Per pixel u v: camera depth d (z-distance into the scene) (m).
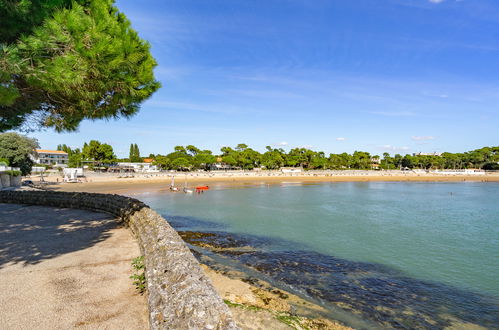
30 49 5.25
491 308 10.30
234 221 25.69
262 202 39.75
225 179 93.75
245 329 7.26
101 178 70.50
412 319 9.37
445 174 127.62
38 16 5.37
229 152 133.88
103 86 6.66
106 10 6.48
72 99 7.51
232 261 14.39
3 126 8.74
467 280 12.89
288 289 11.20
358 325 8.78
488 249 17.80
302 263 14.59
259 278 12.20
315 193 55.00
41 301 5.35
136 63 7.28
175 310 3.55
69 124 9.23
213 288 4.14
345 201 42.44
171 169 118.00
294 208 34.44
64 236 10.29
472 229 23.66
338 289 11.52
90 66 6.07
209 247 16.94
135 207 11.97
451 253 16.92
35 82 5.75
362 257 15.95
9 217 13.98
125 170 103.50
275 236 20.31
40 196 18.61
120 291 5.88
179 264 4.99
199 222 25.02
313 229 22.88
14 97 5.50
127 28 7.34
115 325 4.64
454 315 9.75
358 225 24.75
